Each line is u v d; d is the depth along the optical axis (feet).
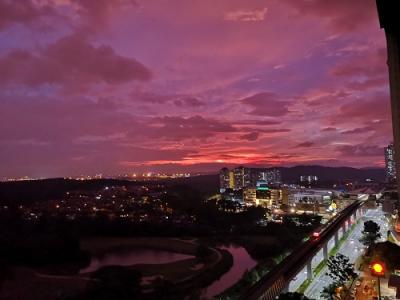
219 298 363.76
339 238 633.61
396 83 54.34
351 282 348.38
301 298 266.98
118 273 442.91
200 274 562.25
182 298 461.37
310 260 405.59
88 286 435.94
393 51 54.08
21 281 561.02
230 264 641.40
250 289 303.89
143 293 449.89
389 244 353.72
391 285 219.00
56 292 504.02
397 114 54.90
